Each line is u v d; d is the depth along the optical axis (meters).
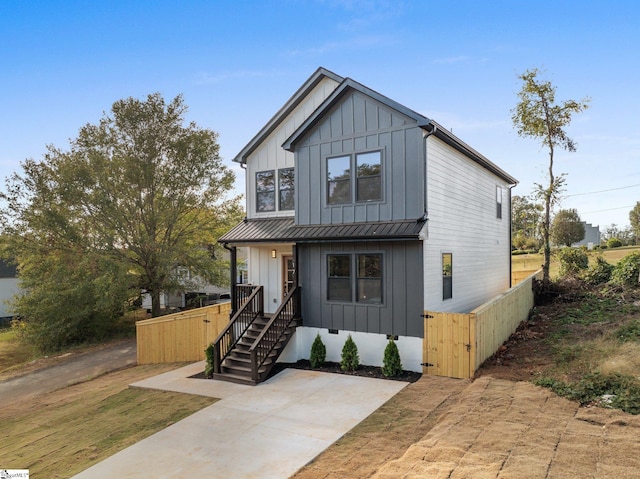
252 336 12.43
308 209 12.61
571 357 9.17
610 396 6.70
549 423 5.89
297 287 12.48
